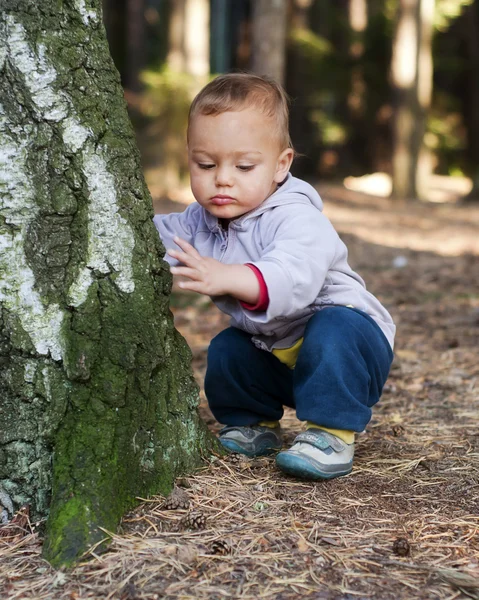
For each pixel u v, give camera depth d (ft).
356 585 6.37
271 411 9.50
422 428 10.88
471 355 15.94
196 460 8.39
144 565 6.55
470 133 86.63
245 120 8.17
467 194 58.18
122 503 7.33
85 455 7.24
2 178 7.37
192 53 49.42
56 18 7.52
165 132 48.37
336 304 8.78
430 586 6.40
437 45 84.38
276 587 6.31
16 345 7.43
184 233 9.29
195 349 17.02
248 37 79.10
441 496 8.24
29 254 7.46
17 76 7.35
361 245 34.04
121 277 7.70
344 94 76.43
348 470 8.68
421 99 58.75
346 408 8.38
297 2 61.21
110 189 7.69
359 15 73.82
